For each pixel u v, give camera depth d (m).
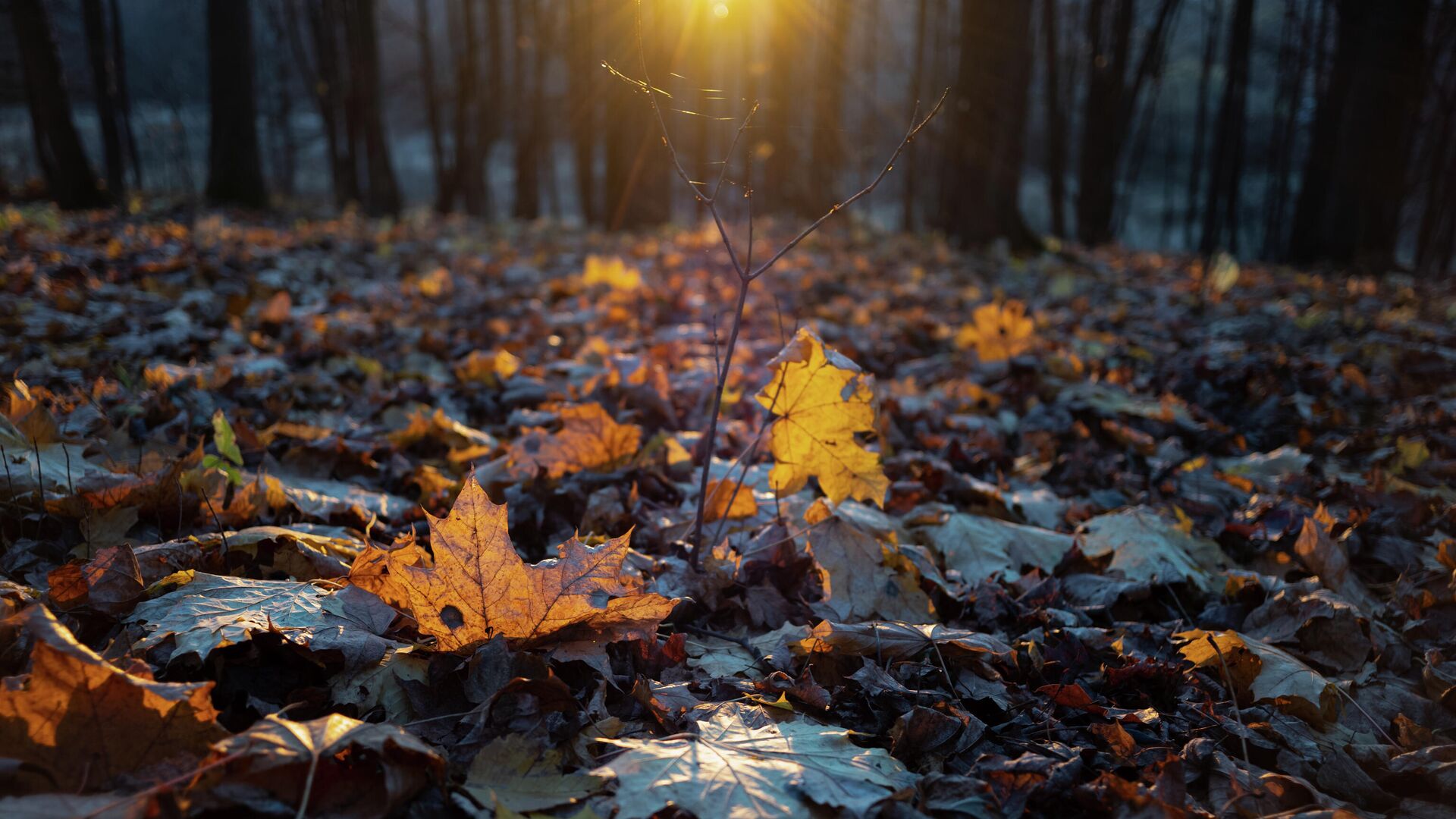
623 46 15.88
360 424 3.72
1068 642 2.17
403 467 3.14
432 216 19.59
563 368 4.57
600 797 1.48
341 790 1.36
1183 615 2.53
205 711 1.36
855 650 2.01
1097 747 1.77
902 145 1.98
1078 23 23.62
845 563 2.40
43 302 5.38
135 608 1.82
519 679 1.62
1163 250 20.56
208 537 2.15
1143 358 5.93
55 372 3.88
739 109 2.17
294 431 3.17
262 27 27.12
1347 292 10.15
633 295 7.23
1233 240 17.75
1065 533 3.07
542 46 24.03
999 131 14.08
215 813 1.27
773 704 1.82
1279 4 21.97
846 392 2.23
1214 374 5.22
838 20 21.06
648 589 2.22
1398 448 3.85
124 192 15.10
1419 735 1.88
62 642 1.31
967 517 2.94
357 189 22.78
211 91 16.47
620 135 16.02
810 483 3.15
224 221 12.41
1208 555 2.84
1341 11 15.00
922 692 1.91
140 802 1.19
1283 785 1.65
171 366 3.93
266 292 6.43
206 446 3.08
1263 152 26.52
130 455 2.88
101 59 15.18
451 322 6.17
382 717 1.65
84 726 1.32
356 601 1.87
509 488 2.82
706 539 2.59
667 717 1.75
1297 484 3.54
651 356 4.95
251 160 16.88
